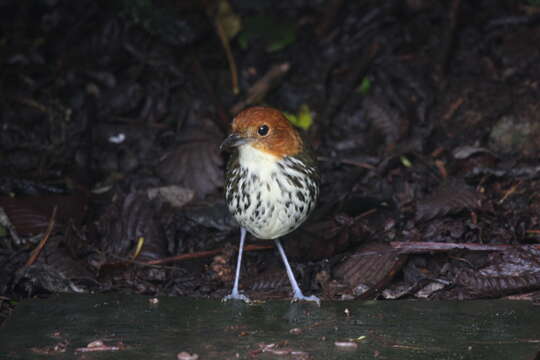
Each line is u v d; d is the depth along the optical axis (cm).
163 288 930
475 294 880
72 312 812
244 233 897
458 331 740
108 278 936
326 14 1546
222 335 732
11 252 976
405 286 905
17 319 787
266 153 802
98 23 1508
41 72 1412
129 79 1409
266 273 951
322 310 817
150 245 988
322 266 962
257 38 1487
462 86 1327
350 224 986
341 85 1405
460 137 1242
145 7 1402
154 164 1239
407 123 1273
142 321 781
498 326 755
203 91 1368
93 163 1234
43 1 1527
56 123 1300
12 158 1218
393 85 1368
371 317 789
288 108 1367
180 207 1112
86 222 1054
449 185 1057
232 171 845
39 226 1009
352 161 1201
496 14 1497
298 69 1450
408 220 1038
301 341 713
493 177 1104
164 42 1470
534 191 1061
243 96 1395
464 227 986
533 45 1368
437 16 1511
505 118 1229
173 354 677
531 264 890
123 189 1164
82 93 1380
